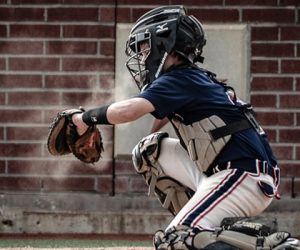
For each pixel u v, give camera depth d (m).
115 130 19.66
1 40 19.67
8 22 19.67
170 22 11.95
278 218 19.56
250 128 11.84
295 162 19.70
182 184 12.65
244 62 19.77
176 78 11.66
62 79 19.67
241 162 11.63
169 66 12.01
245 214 11.65
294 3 19.73
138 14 19.66
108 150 19.64
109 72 19.67
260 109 19.75
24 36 19.70
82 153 12.31
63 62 19.67
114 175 19.67
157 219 19.50
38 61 19.70
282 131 19.73
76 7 19.67
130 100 11.48
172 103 11.52
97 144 12.37
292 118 19.73
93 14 19.67
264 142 12.05
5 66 19.67
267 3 19.73
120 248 16.88
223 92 11.91
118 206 19.62
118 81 19.67
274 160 12.17
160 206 19.59
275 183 11.98
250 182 11.56
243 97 19.80
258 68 19.75
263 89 19.75
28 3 19.66
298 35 19.75
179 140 12.50
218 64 19.80
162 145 12.60
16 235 19.38
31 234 19.55
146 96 11.47
